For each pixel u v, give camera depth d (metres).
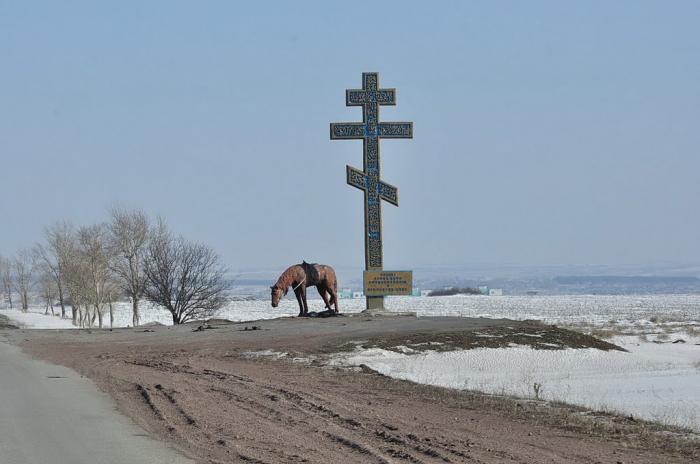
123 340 45.16
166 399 20.91
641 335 51.06
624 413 19.77
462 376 29.34
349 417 18.44
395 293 51.34
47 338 48.53
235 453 14.12
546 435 16.75
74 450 14.12
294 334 42.19
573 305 168.38
